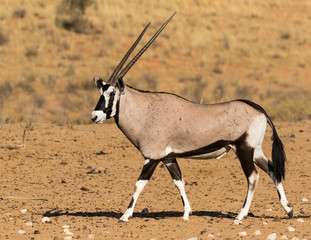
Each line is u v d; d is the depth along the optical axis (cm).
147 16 14862
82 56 12088
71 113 8100
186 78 10862
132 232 2353
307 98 8181
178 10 15750
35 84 10156
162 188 3475
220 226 2472
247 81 11156
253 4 16988
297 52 13162
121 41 13012
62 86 10175
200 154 2564
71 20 13725
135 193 2538
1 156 4222
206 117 2520
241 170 3994
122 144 4744
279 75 11594
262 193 3322
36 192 3281
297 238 2147
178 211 2861
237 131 2522
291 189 3409
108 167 4031
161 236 2278
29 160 4147
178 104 2547
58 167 3975
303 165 4094
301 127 5662
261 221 2575
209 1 16725
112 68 11338
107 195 3256
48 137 4938
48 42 12788
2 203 3002
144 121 2539
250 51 13000
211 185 3547
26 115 6975
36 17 14138
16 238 2212
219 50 13150
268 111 7000
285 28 15112
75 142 4778
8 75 10575
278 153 2578
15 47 12225
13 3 14638
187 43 13388
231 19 15750
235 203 3059
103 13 14538
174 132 2527
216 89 9825
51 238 2212
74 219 2614
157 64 11944
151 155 2528
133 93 2564
